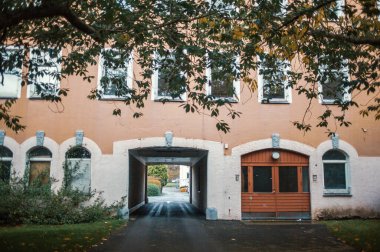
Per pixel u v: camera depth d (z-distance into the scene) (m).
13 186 16.25
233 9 10.59
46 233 12.62
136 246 11.22
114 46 10.64
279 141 17.80
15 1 8.41
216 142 17.69
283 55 10.72
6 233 12.57
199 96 11.16
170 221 16.67
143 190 28.34
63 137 17.33
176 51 11.01
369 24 10.14
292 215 17.75
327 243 11.79
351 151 17.97
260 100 17.97
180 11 10.37
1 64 9.62
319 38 10.51
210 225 15.55
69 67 11.83
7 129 17.17
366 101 18.16
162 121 17.61
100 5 9.62
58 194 16.16
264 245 11.47
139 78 17.52
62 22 10.49
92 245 11.27
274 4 9.74
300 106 18.06
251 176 17.89
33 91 17.42
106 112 17.55
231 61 11.55
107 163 17.30
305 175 18.06
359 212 17.69
